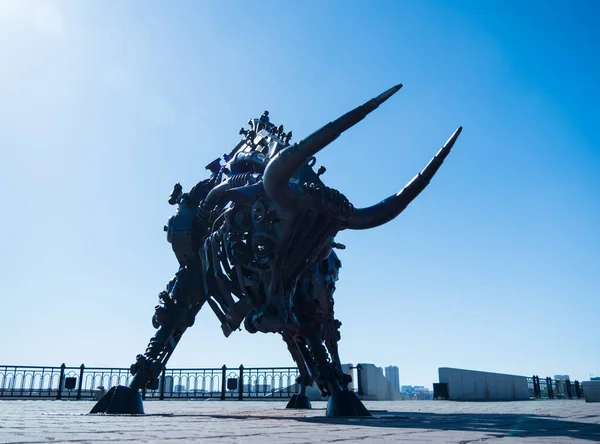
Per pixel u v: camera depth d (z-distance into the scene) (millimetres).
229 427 4113
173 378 20172
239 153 8508
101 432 3365
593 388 16891
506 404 14695
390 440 2941
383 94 6016
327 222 7023
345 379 6996
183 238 8617
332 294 8133
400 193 7402
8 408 8562
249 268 7297
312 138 5949
